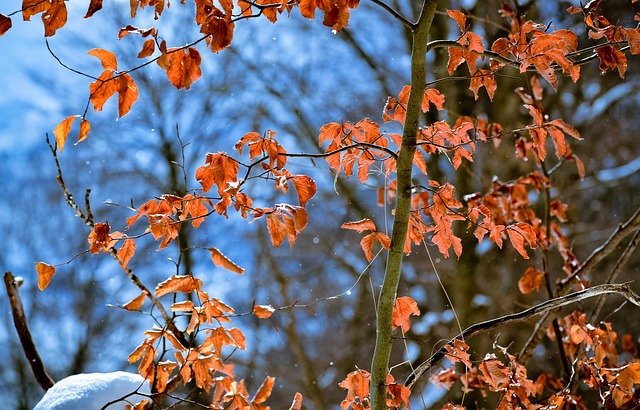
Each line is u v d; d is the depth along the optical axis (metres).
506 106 8.75
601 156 12.34
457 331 9.28
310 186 2.48
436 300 11.48
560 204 4.48
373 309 12.70
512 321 2.72
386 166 3.00
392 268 2.38
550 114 10.11
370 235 2.63
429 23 2.34
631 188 12.26
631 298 2.67
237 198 2.53
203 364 2.79
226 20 2.21
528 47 2.46
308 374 11.46
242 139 2.57
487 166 8.91
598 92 11.39
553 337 4.23
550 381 3.87
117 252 2.72
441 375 3.83
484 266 9.51
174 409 2.90
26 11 2.05
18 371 14.72
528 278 4.12
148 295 2.81
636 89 10.91
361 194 13.00
